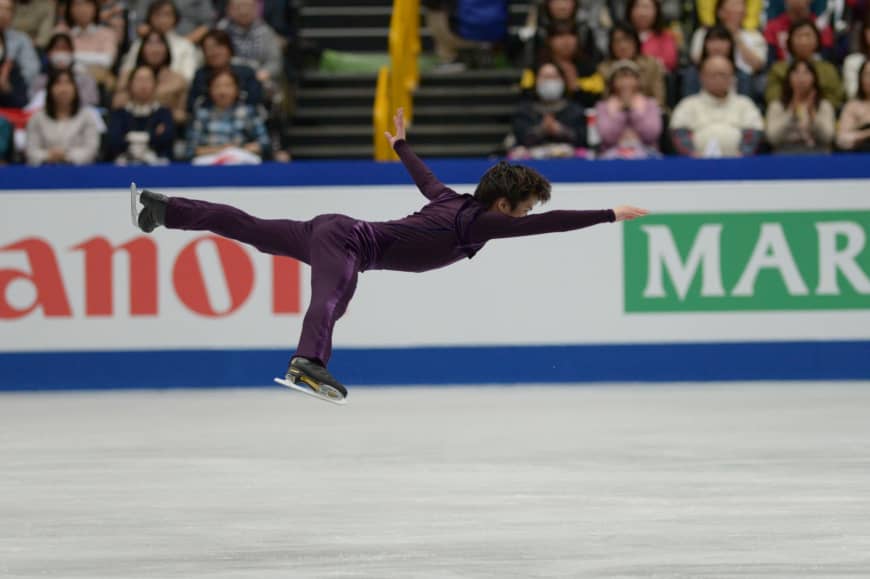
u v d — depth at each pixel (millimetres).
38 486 20312
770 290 36281
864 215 36312
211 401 33094
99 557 15047
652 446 24406
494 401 32312
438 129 48156
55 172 35906
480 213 20734
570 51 41812
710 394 33438
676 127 39875
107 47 45000
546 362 36062
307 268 35875
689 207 36094
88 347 35875
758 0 45938
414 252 20844
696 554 14984
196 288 35875
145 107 40812
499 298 36000
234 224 20984
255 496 19250
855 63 43281
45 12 46000
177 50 43688
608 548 15352
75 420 29375
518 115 41375
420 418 29172
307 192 36000
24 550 15469
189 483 20531
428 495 19219
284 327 35906
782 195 36250
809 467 21656
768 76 40844
